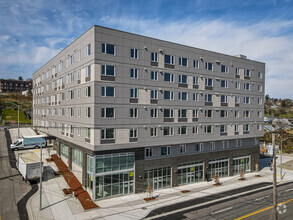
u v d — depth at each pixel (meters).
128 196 28.14
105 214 23.00
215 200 27.72
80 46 29.98
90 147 26.64
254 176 39.75
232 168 39.62
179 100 33.06
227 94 39.06
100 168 26.56
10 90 158.88
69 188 28.47
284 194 30.42
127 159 28.55
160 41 31.14
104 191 26.91
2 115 90.25
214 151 36.94
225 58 38.84
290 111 145.00
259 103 44.38
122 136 27.81
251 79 42.91
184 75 33.69
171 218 22.50
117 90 27.52
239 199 28.20
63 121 37.06
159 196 28.66
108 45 27.00
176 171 32.50
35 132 55.91
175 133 32.50
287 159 53.78
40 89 52.94
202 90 35.72
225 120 38.72
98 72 26.23
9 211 22.30
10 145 46.22
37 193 26.91
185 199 27.86
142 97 29.47
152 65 30.38
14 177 31.28
